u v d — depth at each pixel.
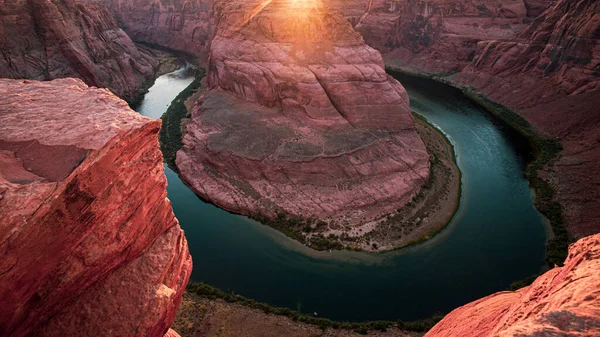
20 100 13.34
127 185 12.09
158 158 13.67
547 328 6.87
